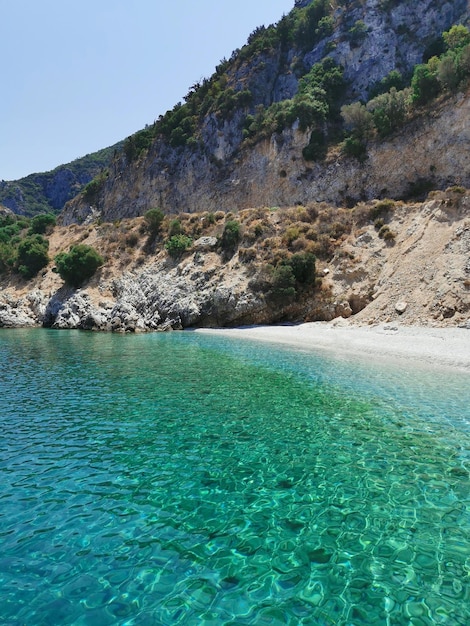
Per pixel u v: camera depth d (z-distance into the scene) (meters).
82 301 52.72
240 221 53.59
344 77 72.25
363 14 74.31
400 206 43.66
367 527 7.30
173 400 15.48
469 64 49.97
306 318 41.78
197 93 88.69
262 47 84.94
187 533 7.12
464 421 12.85
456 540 6.91
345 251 42.69
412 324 31.16
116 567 6.23
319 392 16.53
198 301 46.19
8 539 6.88
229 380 18.73
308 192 61.66
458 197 37.56
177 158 82.25
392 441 11.32
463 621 5.22
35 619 5.24
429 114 52.56
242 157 72.00
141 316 48.19
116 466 9.79
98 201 100.75
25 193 180.62
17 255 68.62
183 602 5.53
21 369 21.62
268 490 8.66
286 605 5.48
